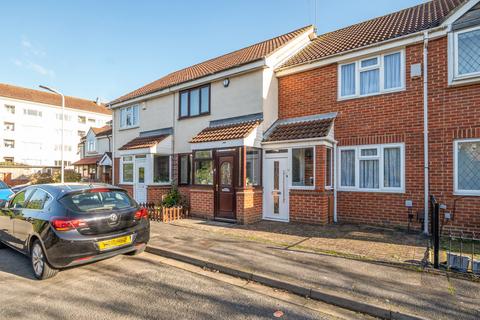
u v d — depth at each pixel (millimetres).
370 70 8930
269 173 9875
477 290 4168
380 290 4203
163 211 9719
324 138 8445
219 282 4848
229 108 11086
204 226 8797
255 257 5715
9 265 5719
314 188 8727
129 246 5430
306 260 5500
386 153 8578
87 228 4895
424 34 7848
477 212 7113
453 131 7465
